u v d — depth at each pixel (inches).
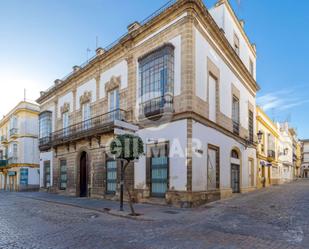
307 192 714.2
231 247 229.0
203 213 396.5
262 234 270.2
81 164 778.8
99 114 711.7
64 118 898.7
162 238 260.5
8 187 1357.0
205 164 513.0
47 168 974.4
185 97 478.0
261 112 1040.2
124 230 297.0
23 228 315.6
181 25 501.0
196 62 502.9
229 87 671.1
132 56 608.7
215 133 568.7
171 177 485.1
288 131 1964.8
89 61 765.3
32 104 1290.6
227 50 649.6
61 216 402.6
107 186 652.7
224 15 670.5
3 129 1498.5
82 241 251.9
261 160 1011.9
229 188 624.7
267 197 594.6
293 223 316.8
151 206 478.9
